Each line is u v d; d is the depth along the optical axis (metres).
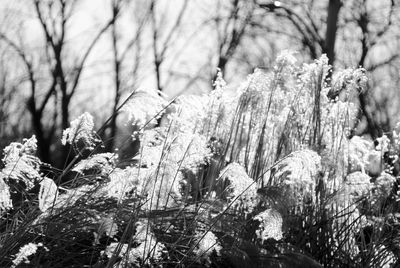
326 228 5.92
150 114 4.70
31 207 4.85
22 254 4.21
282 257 5.16
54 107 24.59
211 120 5.91
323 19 23.80
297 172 5.07
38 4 25.45
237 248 5.10
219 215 4.99
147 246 4.74
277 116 6.12
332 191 6.15
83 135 4.80
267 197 5.11
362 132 19.44
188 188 5.33
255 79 5.96
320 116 6.19
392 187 6.28
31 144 4.68
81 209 4.68
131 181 4.69
